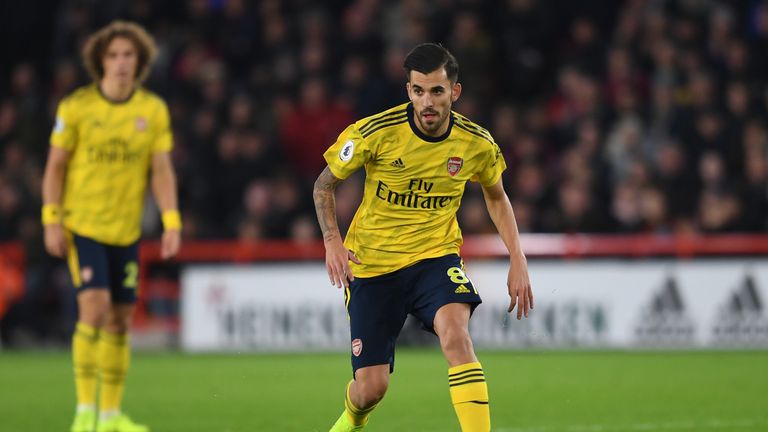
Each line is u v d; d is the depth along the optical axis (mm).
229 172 55406
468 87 57375
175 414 29859
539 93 60938
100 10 62750
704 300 49594
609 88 58000
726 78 58406
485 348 49844
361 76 57438
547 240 51094
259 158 55531
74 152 26688
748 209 51312
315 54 58875
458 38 57938
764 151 54438
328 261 19750
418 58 19109
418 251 20500
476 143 20297
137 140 26844
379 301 20438
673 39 59188
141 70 27359
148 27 63562
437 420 28047
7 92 67438
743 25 61688
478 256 50438
